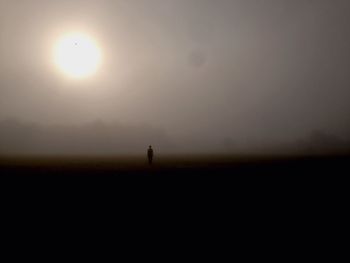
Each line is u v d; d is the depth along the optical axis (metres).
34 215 11.94
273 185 18.98
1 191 16.92
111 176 25.03
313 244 8.70
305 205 13.41
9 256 7.91
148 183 20.50
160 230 10.10
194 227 10.38
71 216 11.83
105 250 8.34
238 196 15.59
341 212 12.16
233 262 7.53
